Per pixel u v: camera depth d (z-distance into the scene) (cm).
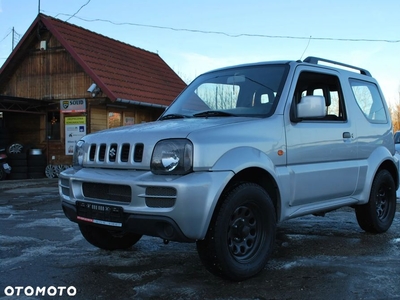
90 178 390
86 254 487
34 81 1683
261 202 397
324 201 485
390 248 508
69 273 419
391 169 607
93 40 1794
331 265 439
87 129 1592
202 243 365
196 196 345
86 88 1589
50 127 1678
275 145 417
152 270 427
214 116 452
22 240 555
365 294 361
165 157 359
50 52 1653
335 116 514
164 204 351
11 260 464
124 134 396
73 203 409
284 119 434
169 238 354
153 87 1823
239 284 385
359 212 571
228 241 377
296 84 461
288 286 380
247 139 395
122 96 1534
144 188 356
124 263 451
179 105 509
